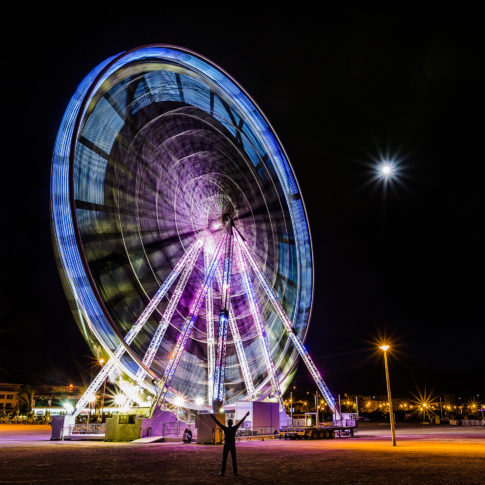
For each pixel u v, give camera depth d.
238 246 37.84
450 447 22.31
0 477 11.38
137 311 33.38
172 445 24.81
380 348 25.08
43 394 91.19
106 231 31.39
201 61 36.81
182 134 39.25
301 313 40.09
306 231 41.00
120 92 33.28
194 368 38.34
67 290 28.77
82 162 30.16
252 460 16.03
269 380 37.94
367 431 46.75
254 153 42.59
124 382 32.50
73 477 11.40
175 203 37.81
